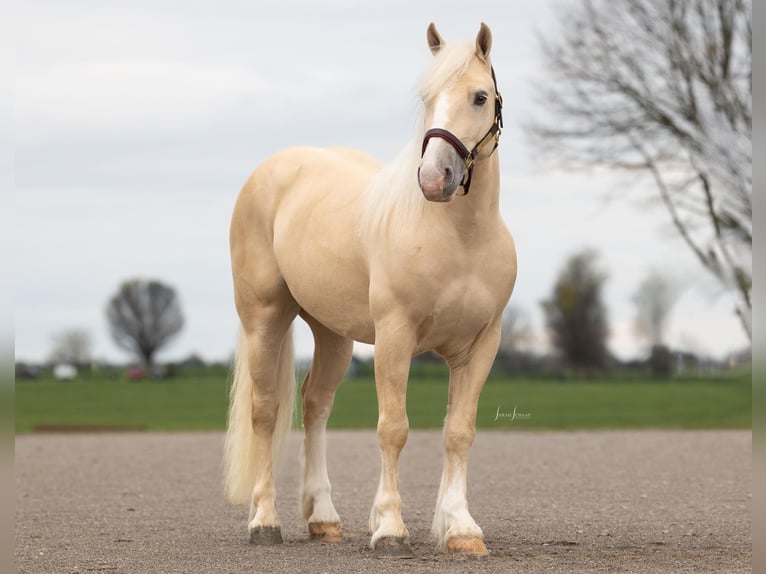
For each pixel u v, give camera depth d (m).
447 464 7.96
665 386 41.03
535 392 36.75
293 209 8.73
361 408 30.98
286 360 9.33
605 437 21.08
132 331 89.50
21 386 47.75
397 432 7.68
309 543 8.73
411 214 7.57
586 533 9.15
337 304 8.30
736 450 17.69
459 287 7.55
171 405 35.62
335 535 8.91
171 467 16.33
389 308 7.63
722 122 24.66
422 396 35.09
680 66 24.61
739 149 24.42
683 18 24.56
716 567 7.23
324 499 9.04
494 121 7.45
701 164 24.91
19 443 21.25
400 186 7.68
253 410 9.12
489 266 7.63
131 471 15.70
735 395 34.72
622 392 36.81
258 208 9.17
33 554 8.29
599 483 13.30
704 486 12.83
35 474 15.23
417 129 7.50
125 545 8.77
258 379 9.07
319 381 9.17
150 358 89.75
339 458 17.03
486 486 13.08
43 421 28.62
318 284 8.35
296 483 14.07
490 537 8.91
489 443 19.80
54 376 61.50
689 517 10.17
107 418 29.78
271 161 9.35
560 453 17.64
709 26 24.47
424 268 7.50
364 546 8.39
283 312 9.12
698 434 21.55
